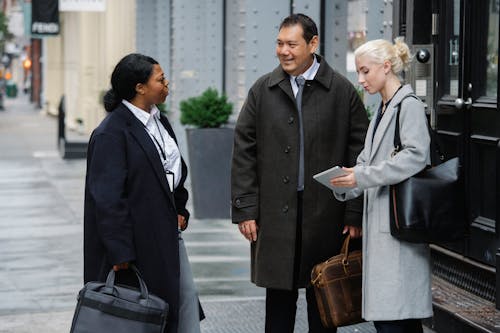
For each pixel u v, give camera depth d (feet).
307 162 27.12
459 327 30.42
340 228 27.53
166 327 25.52
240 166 27.73
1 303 40.27
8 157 117.50
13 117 230.27
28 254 51.93
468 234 25.07
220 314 37.14
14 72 433.48
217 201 62.59
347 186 24.66
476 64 33.14
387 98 25.38
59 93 231.71
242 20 71.82
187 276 26.86
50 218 65.46
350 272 26.45
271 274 27.50
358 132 27.55
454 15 35.09
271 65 60.64
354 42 51.47
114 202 24.54
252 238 27.73
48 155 120.47
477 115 33.06
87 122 156.56
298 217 27.45
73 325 24.09
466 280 33.91
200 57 83.25
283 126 27.20
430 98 35.76
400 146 24.81
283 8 60.29
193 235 56.44
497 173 31.09
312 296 28.19
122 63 25.31
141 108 25.55
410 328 26.43
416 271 25.17
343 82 27.55
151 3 100.53
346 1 52.70
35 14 120.47
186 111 62.69
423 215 24.27
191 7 83.61
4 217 66.03
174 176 26.05
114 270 24.68
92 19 154.51
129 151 25.09
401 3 37.55
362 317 25.70
